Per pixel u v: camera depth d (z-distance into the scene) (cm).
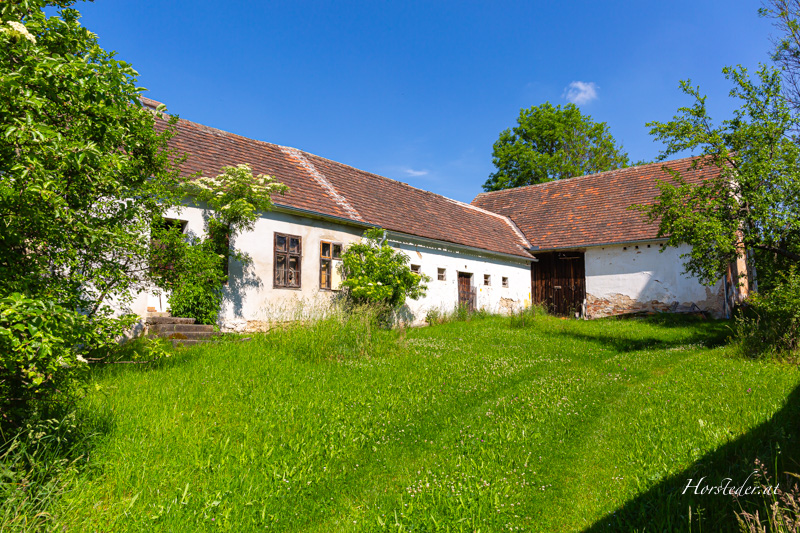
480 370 854
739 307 1741
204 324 1015
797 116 1175
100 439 442
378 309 1252
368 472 452
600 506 372
